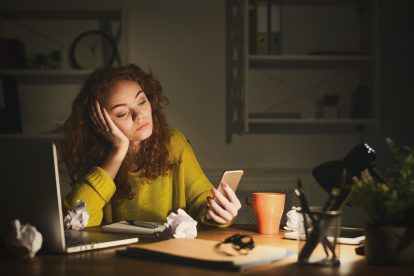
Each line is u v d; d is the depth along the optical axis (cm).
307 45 383
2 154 130
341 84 384
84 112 208
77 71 363
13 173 130
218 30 381
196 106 381
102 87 201
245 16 354
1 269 114
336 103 372
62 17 379
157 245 127
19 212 131
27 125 381
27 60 378
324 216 117
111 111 198
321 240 117
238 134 383
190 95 382
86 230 166
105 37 372
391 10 386
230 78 381
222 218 165
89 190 179
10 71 359
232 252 121
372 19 362
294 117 364
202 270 112
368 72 371
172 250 122
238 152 384
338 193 118
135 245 138
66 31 379
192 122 382
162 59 381
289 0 380
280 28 363
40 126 382
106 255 127
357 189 124
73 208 166
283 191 371
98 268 114
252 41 377
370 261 120
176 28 381
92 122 208
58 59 374
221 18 380
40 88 381
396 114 387
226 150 383
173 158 208
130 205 203
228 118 383
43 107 381
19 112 371
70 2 364
